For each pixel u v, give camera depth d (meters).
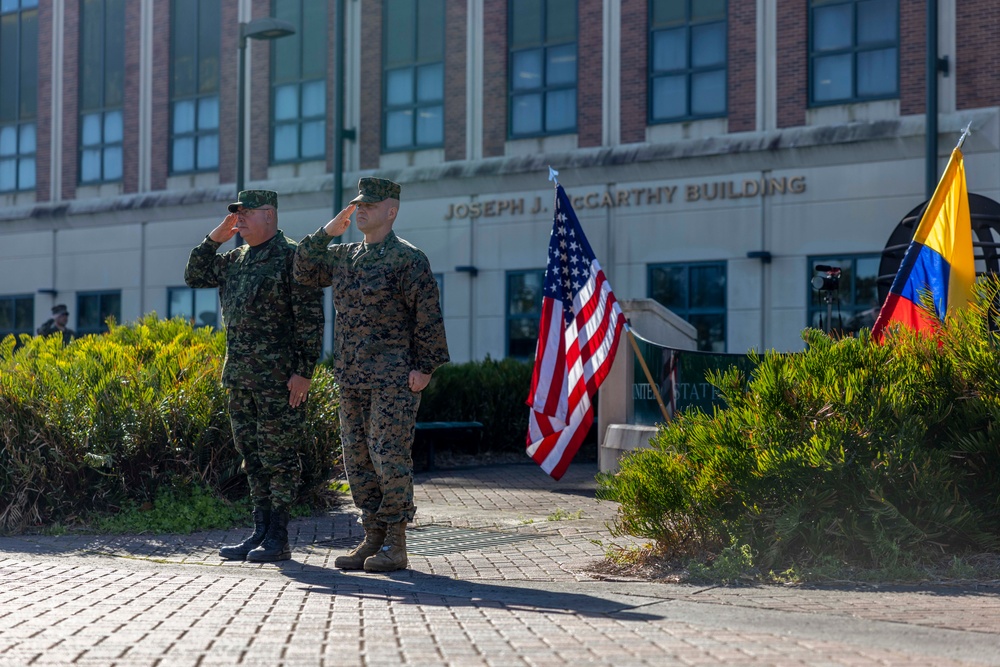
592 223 22.91
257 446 7.34
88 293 29.36
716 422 7.00
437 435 15.91
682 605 5.50
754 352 7.30
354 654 4.42
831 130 20.41
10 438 8.96
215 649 4.51
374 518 6.90
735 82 21.50
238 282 7.23
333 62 26.00
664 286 22.19
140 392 9.30
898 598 5.62
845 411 6.69
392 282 6.66
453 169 24.23
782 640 4.62
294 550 7.75
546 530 8.58
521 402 16.41
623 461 7.36
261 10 26.97
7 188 30.70
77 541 8.20
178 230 27.97
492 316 23.97
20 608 5.45
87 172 29.56
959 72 19.48
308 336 7.20
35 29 30.38
